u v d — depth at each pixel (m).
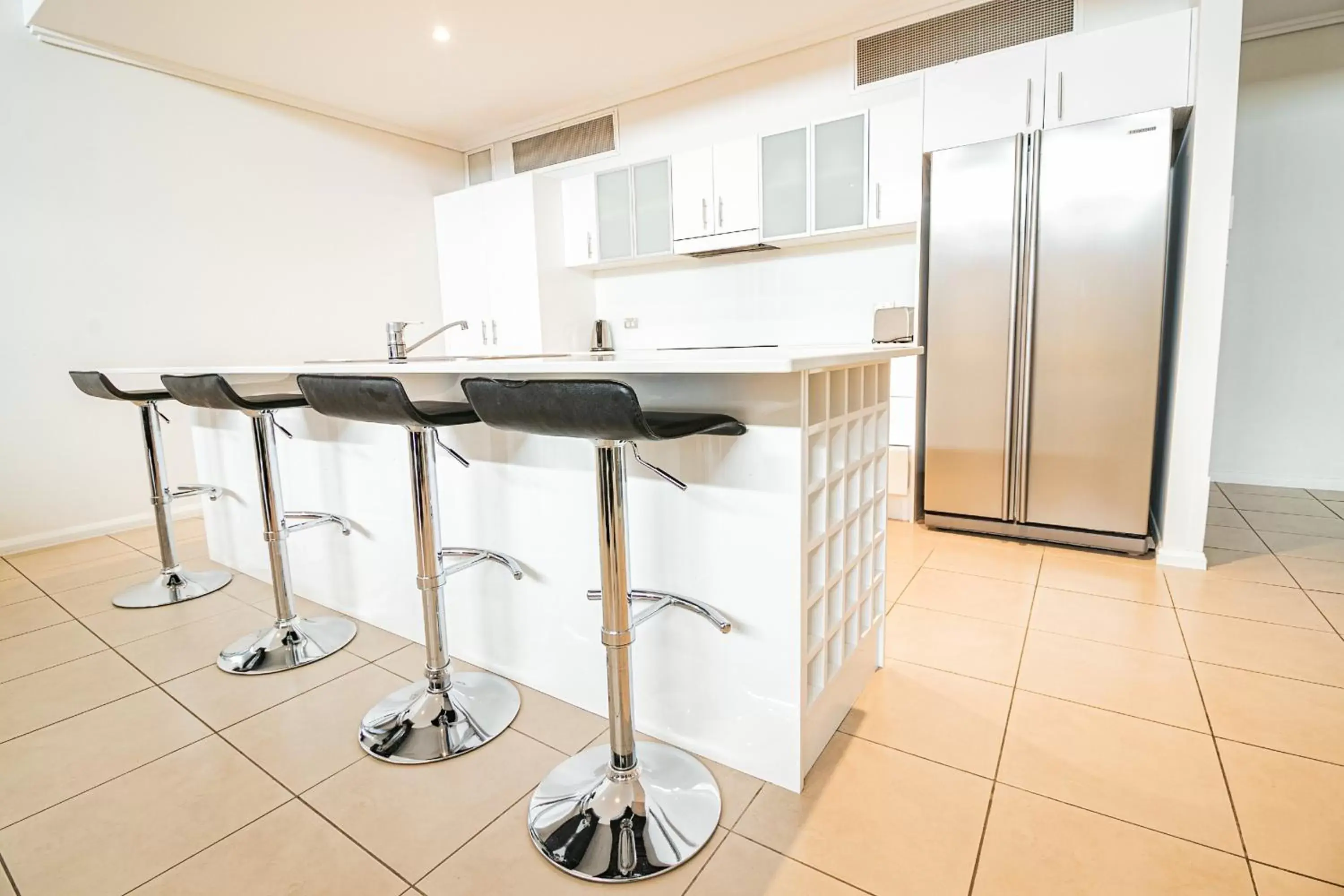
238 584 2.68
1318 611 2.17
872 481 1.74
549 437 1.62
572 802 1.30
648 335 4.55
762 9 3.17
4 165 3.04
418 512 1.55
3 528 3.15
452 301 4.89
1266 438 3.79
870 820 1.28
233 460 2.73
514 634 1.80
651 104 4.15
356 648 2.07
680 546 1.44
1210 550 2.80
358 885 1.15
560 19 3.15
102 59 3.29
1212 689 1.72
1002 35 3.05
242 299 3.88
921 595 2.41
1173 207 2.82
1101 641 2.01
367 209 4.47
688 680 1.48
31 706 1.76
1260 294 3.67
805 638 1.35
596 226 4.30
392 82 3.81
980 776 1.40
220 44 3.28
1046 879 1.13
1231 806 1.29
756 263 4.01
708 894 1.11
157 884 1.16
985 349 2.92
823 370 1.33
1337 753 1.44
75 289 3.28
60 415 3.28
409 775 1.44
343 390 1.41
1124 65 2.51
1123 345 2.63
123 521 3.51
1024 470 2.91
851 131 3.28
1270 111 3.50
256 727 1.64
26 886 1.16
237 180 3.82
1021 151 2.73
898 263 3.54
